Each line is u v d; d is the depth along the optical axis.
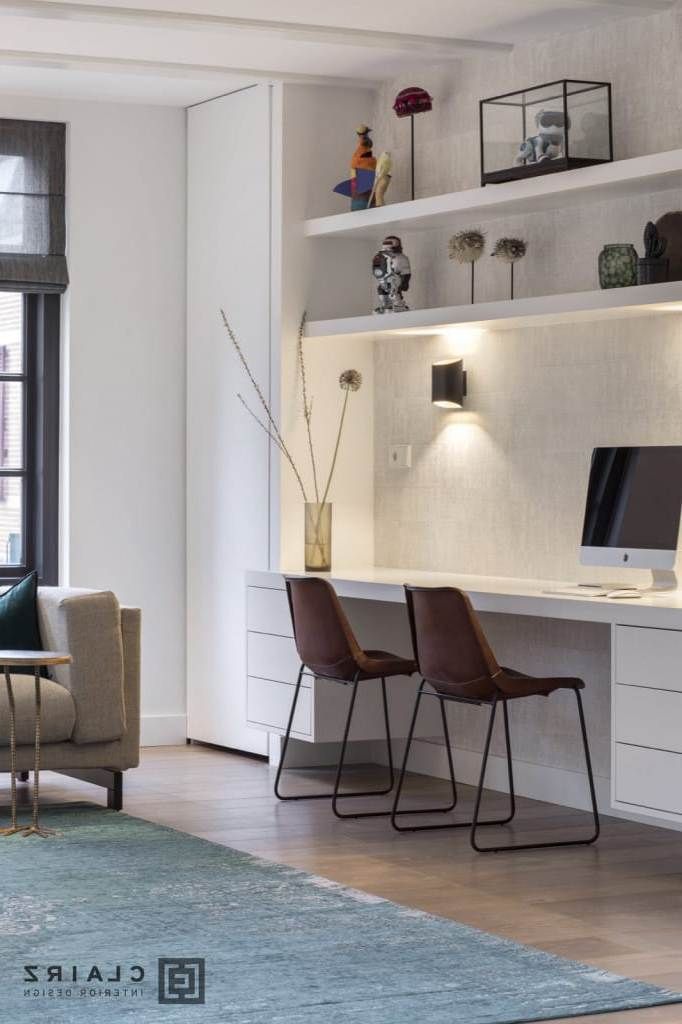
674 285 5.44
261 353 7.38
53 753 5.98
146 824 5.86
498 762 6.70
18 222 7.66
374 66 7.06
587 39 6.23
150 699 7.96
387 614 6.80
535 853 5.46
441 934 4.32
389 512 7.39
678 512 5.59
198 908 4.57
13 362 7.91
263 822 5.97
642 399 5.98
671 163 5.48
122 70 6.95
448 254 6.98
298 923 4.42
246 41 6.59
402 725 6.86
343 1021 3.56
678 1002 3.77
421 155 7.15
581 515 6.27
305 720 6.68
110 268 7.83
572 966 4.04
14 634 6.34
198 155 7.85
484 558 6.79
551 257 6.43
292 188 7.26
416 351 7.20
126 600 7.88
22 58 6.78
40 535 7.88
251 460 7.46
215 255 7.71
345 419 7.41
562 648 6.36
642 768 5.07
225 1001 3.71
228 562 7.65
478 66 6.81
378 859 5.34
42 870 5.05
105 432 7.83
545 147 5.96
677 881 5.05
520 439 6.59
